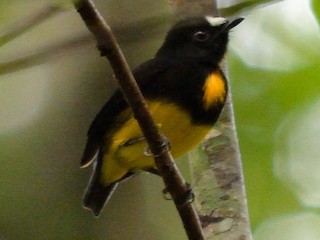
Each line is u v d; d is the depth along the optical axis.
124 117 9.02
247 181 11.48
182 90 8.77
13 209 10.53
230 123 9.05
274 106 11.44
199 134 8.81
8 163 10.63
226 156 8.87
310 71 11.31
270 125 11.48
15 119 10.86
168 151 7.28
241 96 11.48
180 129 8.73
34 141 10.90
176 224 11.25
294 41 11.46
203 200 8.66
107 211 10.95
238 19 9.56
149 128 7.07
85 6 5.55
